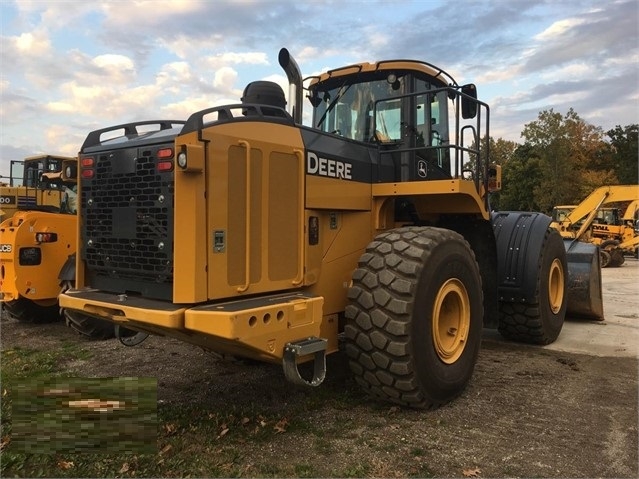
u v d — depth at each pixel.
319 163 3.83
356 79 5.09
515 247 5.79
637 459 3.09
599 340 6.21
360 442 3.27
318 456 3.08
